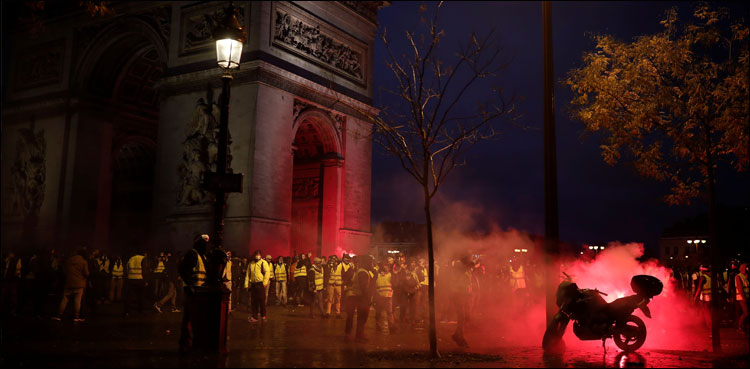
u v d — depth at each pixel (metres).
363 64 46.84
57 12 48.59
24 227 46.84
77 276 21.69
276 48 39.19
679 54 16.69
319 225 44.19
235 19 15.88
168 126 40.81
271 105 38.38
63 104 46.81
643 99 17.41
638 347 15.19
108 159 48.12
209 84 39.50
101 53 46.84
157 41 43.03
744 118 15.82
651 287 15.20
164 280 32.53
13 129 49.50
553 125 16.83
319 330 20.75
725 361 13.82
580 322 15.42
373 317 27.52
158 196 40.47
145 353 14.35
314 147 45.31
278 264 32.53
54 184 46.25
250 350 15.23
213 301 14.50
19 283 25.17
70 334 18.11
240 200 36.84
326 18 43.66
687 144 16.48
